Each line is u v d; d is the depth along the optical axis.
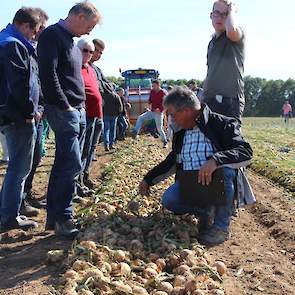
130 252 5.12
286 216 7.14
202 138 5.73
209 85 6.56
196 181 5.71
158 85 16.86
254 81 91.56
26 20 5.73
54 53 5.38
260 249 5.78
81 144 7.05
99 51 8.49
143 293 4.09
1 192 6.08
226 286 4.61
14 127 5.78
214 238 5.82
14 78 5.50
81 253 4.79
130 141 18.78
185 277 4.41
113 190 7.88
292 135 28.17
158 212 6.41
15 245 5.59
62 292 4.04
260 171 12.07
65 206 5.72
